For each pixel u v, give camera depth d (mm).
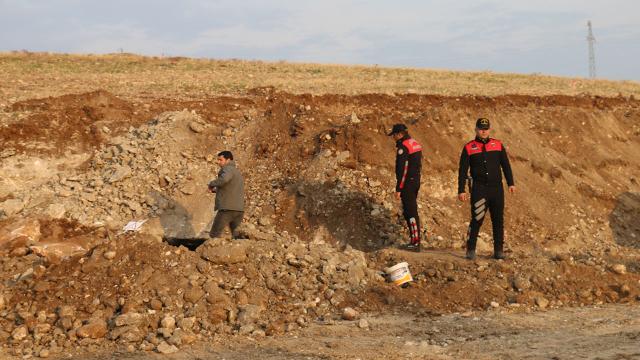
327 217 10805
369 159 11820
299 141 12656
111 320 6520
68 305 6699
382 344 5992
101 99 15258
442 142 12656
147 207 11273
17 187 11711
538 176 13367
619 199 13641
